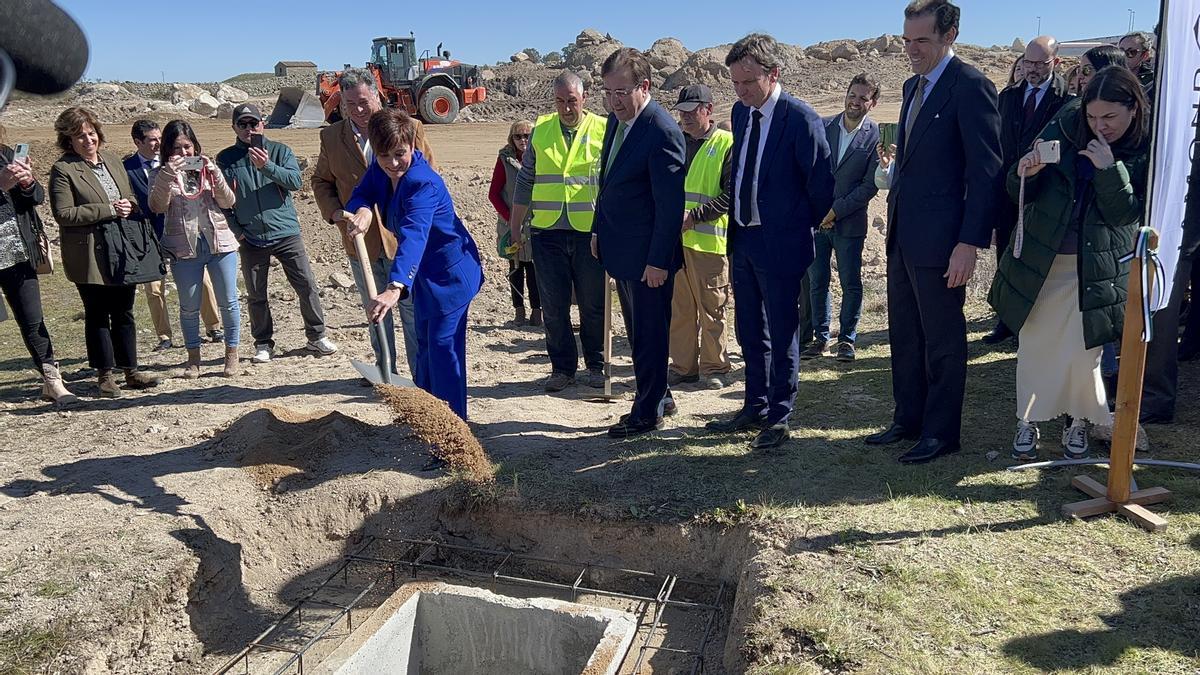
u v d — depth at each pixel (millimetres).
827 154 4773
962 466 4660
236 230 7012
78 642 3684
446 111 26234
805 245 4867
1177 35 3596
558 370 6629
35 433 5738
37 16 1239
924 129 4336
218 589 4359
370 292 4766
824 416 5613
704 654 3914
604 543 4539
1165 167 3709
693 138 6344
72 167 5969
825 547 3969
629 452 5172
